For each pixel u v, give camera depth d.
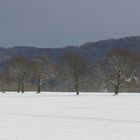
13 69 130.88
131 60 112.94
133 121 29.03
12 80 142.50
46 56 129.88
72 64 121.31
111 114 35.56
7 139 20.17
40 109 43.69
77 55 125.94
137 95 98.69
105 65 115.88
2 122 29.00
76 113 37.22
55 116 34.00
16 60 131.88
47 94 112.94
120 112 37.88
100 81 131.00
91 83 131.62
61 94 112.31
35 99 75.31
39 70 124.75
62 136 21.22
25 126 26.23
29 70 129.88
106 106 48.69
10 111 40.66
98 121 29.30
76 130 23.84
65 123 28.09
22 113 37.72
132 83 119.31
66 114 36.16
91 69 124.31
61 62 124.44
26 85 147.38
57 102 61.59
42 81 125.56
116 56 113.00
